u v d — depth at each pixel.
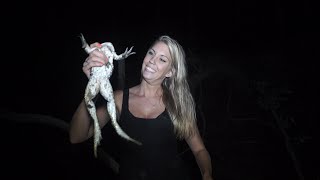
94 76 0.66
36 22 2.94
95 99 0.76
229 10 3.30
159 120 0.87
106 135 1.83
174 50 0.89
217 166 2.29
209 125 2.48
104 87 0.66
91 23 3.14
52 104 2.74
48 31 2.96
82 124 0.79
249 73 2.34
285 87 1.96
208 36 3.22
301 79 2.44
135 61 2.72
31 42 2.89
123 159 0.87
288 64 2.58
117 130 0.67
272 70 2.38
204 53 2.95
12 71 2.79
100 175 1.98
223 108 2.53
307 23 3.01
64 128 1.39
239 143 2.42
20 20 2.90
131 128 0.86
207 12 3.32
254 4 3.27
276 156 2.37
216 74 2.50
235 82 2.38
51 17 2.99
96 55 0.65
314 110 2.31
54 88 2.81
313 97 2.34
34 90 2.78
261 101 1.75
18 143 2.04
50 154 2.03
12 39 2.86
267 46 3.01
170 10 3.34
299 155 2.15
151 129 0.86
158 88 0.92
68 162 2.01
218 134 2.47
